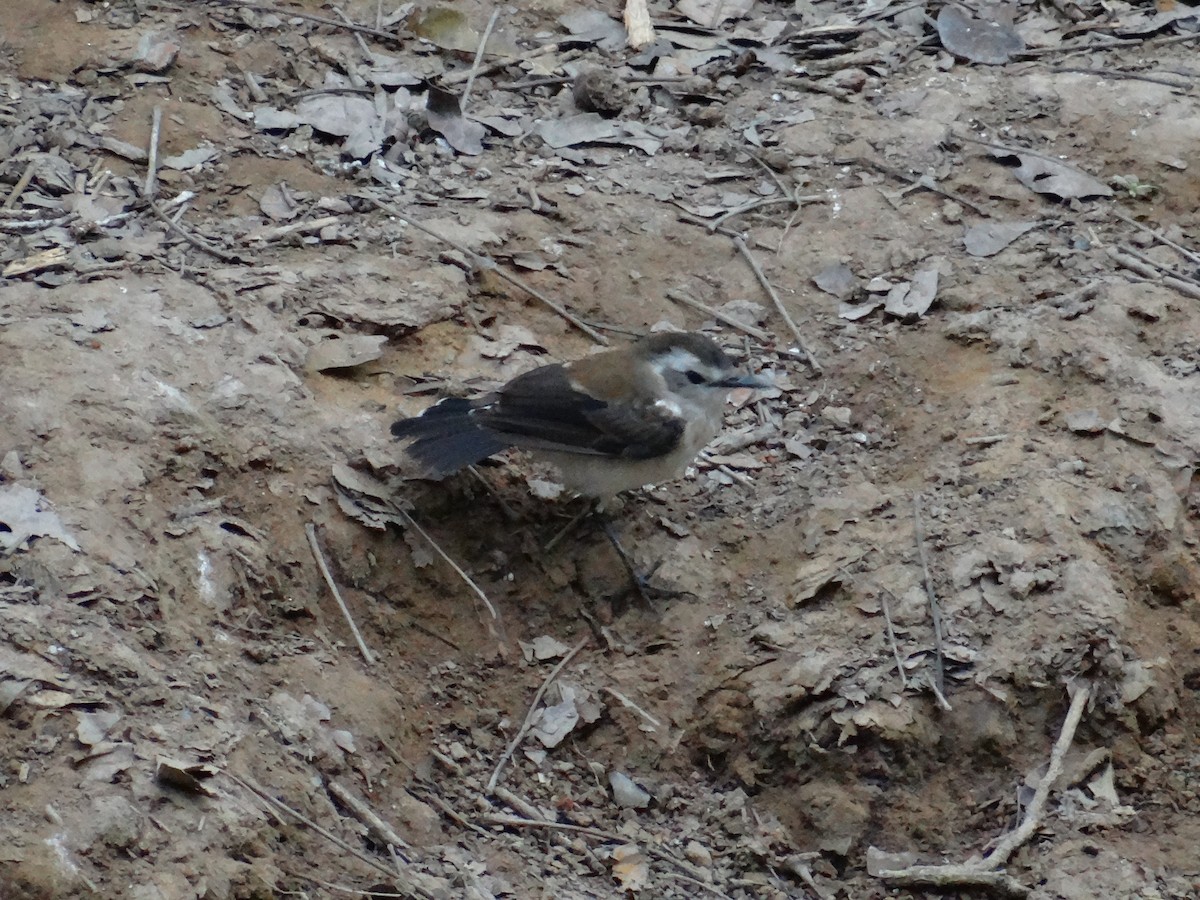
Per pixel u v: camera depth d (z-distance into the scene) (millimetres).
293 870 7668
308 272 11625
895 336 12172
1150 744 9711
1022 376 11492
